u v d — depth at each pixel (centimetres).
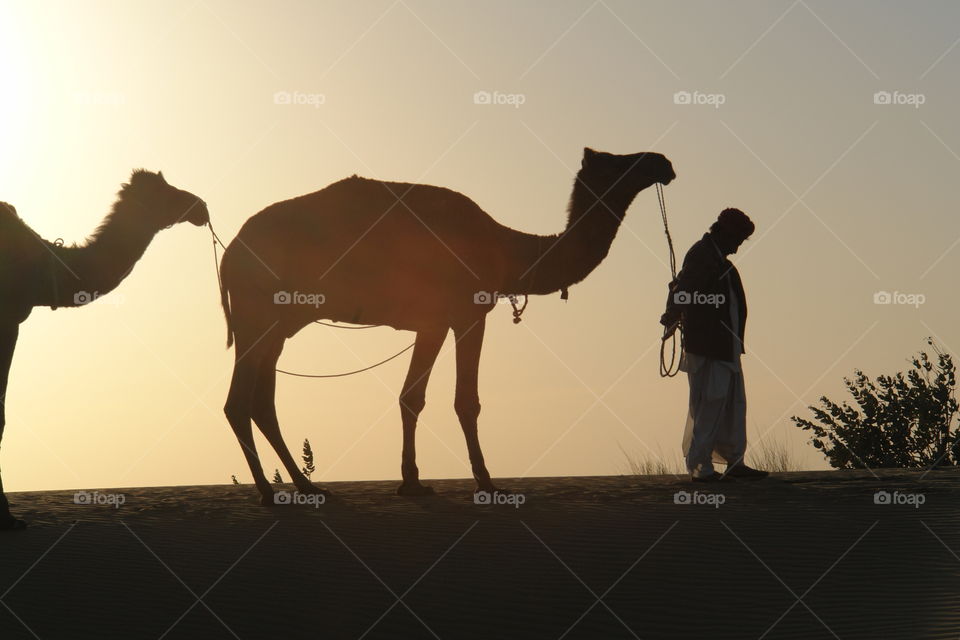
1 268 905
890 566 663
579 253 1116
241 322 1048
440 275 1074
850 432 1678
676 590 620
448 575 668
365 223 1070
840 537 751
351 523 868
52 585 670
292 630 560
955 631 519
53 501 1116
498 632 546
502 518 869
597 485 1121
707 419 1104
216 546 783
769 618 558
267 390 1088
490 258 1094
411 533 811
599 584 638
